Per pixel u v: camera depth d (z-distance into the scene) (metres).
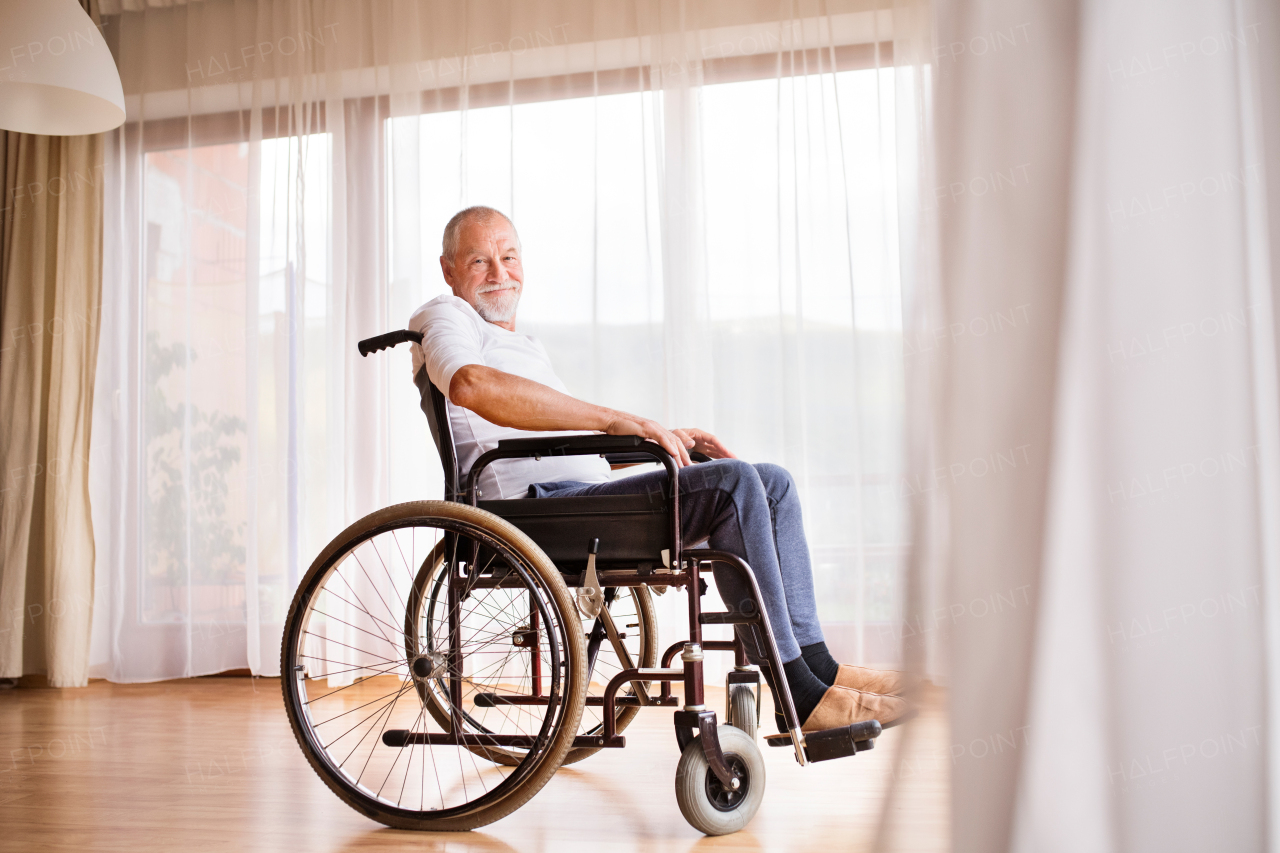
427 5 3.01
